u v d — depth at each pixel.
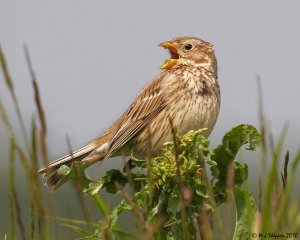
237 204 7.61
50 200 6.75
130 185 7.12
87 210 6.44
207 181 7.27
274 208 5.73
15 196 6.00
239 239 7.47
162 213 7.69
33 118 5.74
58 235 7.52
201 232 7.57
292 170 5.72
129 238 8.10
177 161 6.83
